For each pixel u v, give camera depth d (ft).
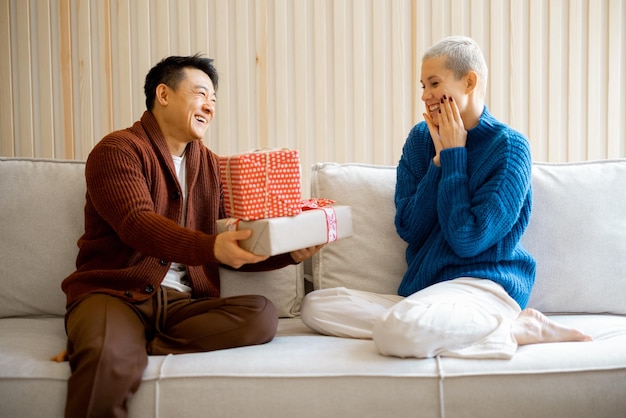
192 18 7.29
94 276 5.17
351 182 6.38
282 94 7.30
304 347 4.83
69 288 5.24
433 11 7.24
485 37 7.29
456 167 5.54
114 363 4.24
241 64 7.29
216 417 4.28
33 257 6.06
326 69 7.30
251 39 7.30
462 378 4.30
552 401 4.30
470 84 5.70
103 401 4.15
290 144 7.38
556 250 6.07
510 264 5.66
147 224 4.83
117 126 7.36
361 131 7.30
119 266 5.31
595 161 6.52
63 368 4.43
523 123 7.34
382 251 6.21
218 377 4.32
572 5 7.22
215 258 4.66
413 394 4.28
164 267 5.32
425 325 4.48
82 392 4.15
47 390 4.33
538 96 7.27
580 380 4.33
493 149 5.56
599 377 4.34
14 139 7.33
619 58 7.26
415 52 7.27
